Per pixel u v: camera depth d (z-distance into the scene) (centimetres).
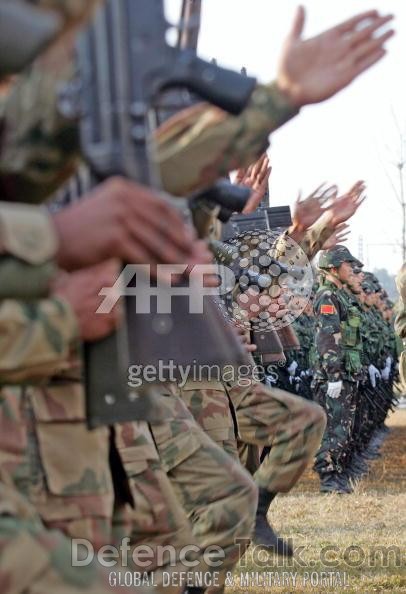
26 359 242
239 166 303
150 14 248
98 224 234
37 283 237
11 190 274
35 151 263
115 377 285
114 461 376
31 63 235
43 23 219
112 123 241
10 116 265
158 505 413
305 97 283
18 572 234
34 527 243
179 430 478
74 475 346
